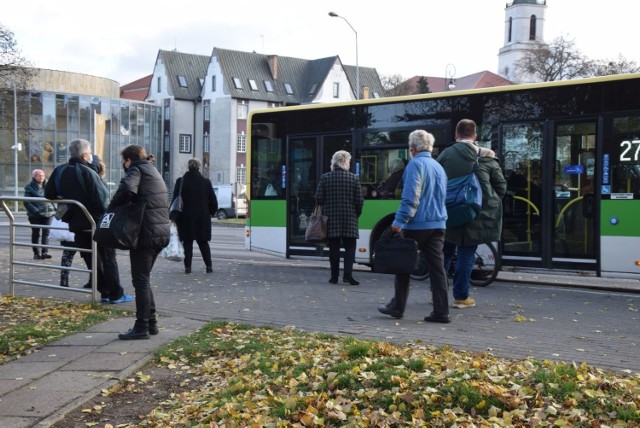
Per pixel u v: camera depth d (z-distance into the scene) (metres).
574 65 59.69
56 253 17.03
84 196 9.52
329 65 85.44
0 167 58.81
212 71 80.31
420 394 4.92
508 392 4.88
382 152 13.25
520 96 11.74
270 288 11.12
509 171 11.82
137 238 7.12
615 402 4.64
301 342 6.82
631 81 10.75
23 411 5.18
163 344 7.02
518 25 107.12
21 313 8.73
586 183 11.09
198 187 12.86
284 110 14.62
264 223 14.91
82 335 7.45
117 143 68.81
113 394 5.70
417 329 7.79
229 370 6.17
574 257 11.18
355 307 9.30
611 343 7.15
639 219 10.64
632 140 10.72
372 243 13.30
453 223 9.06
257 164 15.03
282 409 4.97
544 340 7.26
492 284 12.29
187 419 5.09
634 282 12.93
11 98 57.91
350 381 5.32
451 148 9.14
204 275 12.84
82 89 68.00
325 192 11.55
